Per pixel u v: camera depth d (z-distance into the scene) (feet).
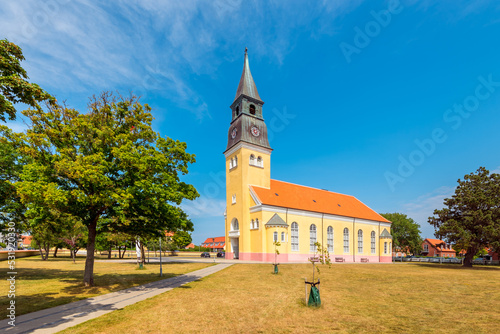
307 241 162.61
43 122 51.34
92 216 57.41
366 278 78.02
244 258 152.05
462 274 96.58
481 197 135.03
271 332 30.01
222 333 29.48
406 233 248.32
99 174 47.19
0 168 69.00
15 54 31.76
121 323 32.24
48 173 51.16
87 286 57.88
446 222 140.87
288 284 63.16
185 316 35.47
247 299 46.14
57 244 186.50
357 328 31.60
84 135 55.06
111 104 61.31
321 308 40.63
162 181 58.23
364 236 196.44
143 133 61.21
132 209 56.70
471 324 33.42
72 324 31.68
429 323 33.68
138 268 98.84
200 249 330.34
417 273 96.73
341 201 209.05
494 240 131.34
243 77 174.91
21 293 50.42
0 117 31.50
